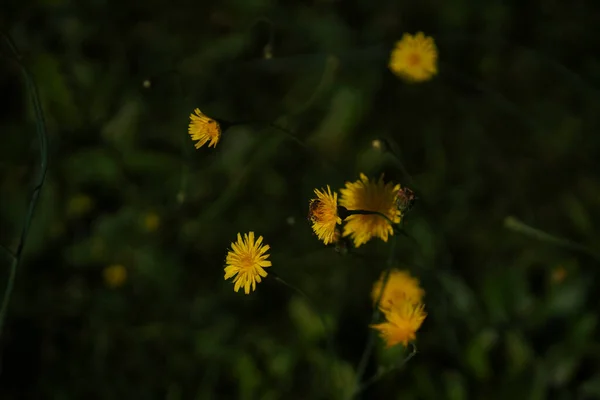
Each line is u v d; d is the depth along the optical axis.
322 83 1.20
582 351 1.10
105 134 1.20
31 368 1.14
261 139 1.20
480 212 1.19
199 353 1.14
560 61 1.23
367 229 0.95
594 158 1.20
